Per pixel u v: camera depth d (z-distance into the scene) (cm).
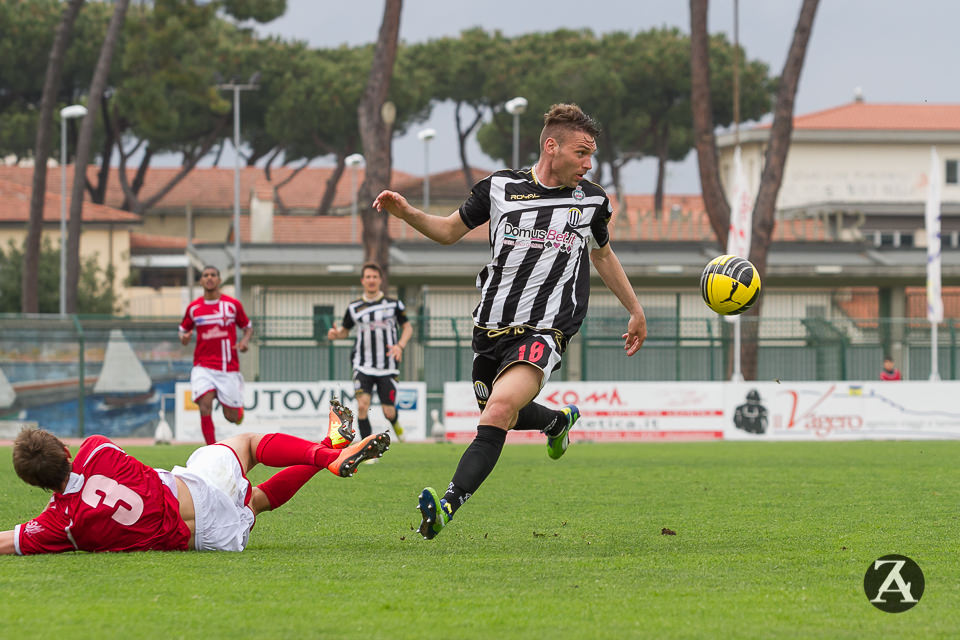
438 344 6247
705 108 6756
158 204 14588
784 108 6725
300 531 1669
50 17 11950
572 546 1491
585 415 5228
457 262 8294
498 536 1612
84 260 11819
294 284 8531
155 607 1029
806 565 1305
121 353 5784
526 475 2839
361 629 948
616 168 13188
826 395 5300
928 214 5822
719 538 1582
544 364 1408
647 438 5247
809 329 6212
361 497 2223
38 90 12394
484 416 1388
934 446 4412
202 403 3212
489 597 1088
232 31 13138
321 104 12481
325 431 5012
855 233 9731
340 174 13275
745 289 1658
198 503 1376
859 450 4100
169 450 4016
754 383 5284
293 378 6094
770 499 2188
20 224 11825
